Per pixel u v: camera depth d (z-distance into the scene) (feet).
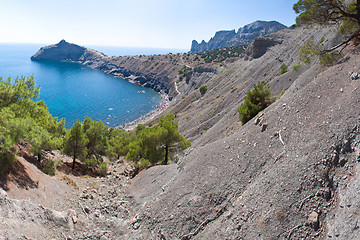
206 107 216.33
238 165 37.78
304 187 25.75
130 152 90.84
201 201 35.47
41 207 35.68
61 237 32.78
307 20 56.54
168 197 41.45
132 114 364.38
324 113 33.45
